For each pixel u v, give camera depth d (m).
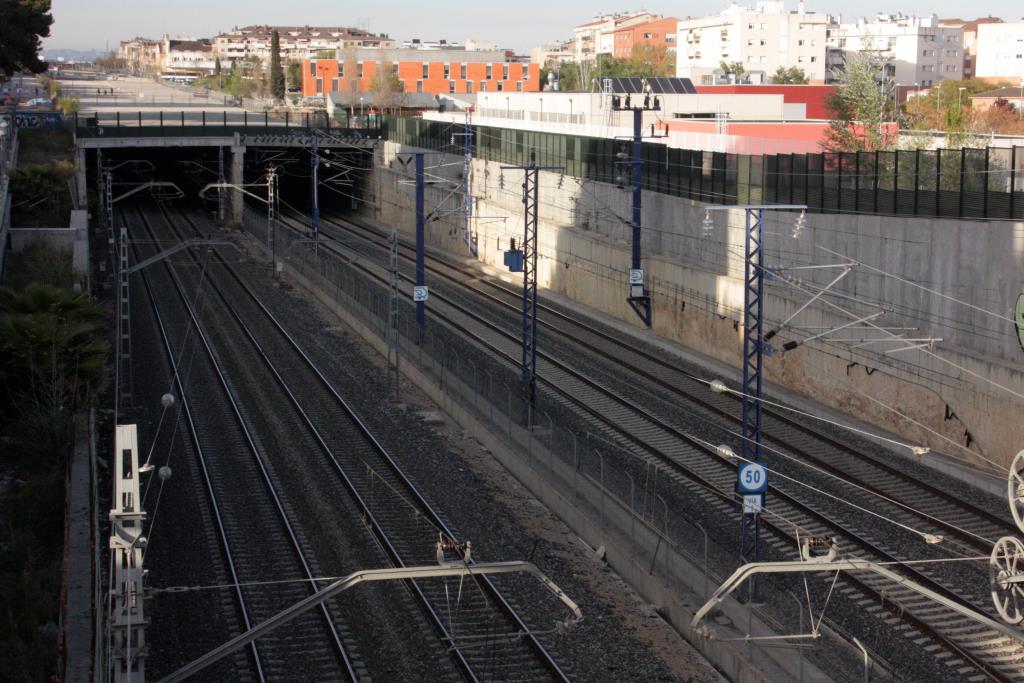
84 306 40.22
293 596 26.86
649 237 60.56
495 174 80.44
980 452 36.06
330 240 77.69
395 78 152.75
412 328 52.72
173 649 24.12
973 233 38.50
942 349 37.75
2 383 36.06
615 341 55.31
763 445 38.12
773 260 49.72
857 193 46.81
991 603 26.31
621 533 29.70
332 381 48.25
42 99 149.00
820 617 24.39
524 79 174.12
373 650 24.11
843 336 42.88
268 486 34.41
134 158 105.75
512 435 38.34
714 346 51.22
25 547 27.58
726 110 86.25
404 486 34.91
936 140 67.75
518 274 74.19
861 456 37.31
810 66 167.12
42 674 21.28
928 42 173.62
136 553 18.47
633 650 24.44
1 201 56.41
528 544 30.28
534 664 23.59
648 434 40.12
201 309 63.66
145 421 41.44
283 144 98.19
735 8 167.62
